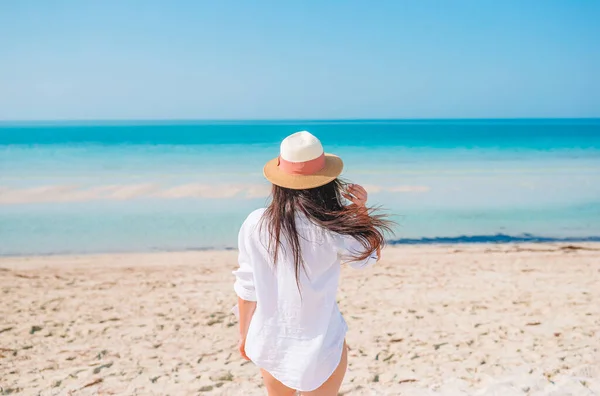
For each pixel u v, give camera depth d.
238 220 11.76
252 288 2.10
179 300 6.47
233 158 24.86
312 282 2.03
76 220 11.72
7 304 6.28
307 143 2.00
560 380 3.93
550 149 31.52
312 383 2.05
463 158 25.55
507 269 7.94
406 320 5.56
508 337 4.96
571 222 11.63
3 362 4.48
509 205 13.42
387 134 51.12
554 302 6.14
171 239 10.19
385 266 8.18
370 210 2.12
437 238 10.25
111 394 3.84
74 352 4.73
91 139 37.75
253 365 4.40
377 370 4.22
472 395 3.73
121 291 6.89
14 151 28.14
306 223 2.00
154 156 25.56
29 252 9.24
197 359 4.55
